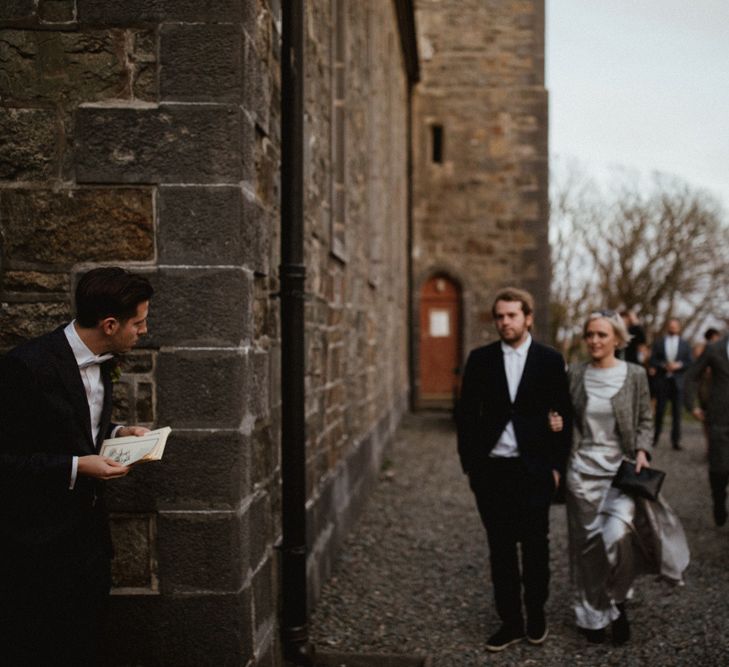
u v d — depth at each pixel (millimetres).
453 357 17203
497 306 4156
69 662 2369
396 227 13578
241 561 3008
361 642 4191
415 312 17031
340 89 6539
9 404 2236
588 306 29062
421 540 6305
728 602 4785
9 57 2934
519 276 16984
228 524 2973
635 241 28406
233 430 2971
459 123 17031
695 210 28141
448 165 17062
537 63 16984
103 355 2408
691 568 5535
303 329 3613
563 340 29234
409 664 3904
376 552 5945
